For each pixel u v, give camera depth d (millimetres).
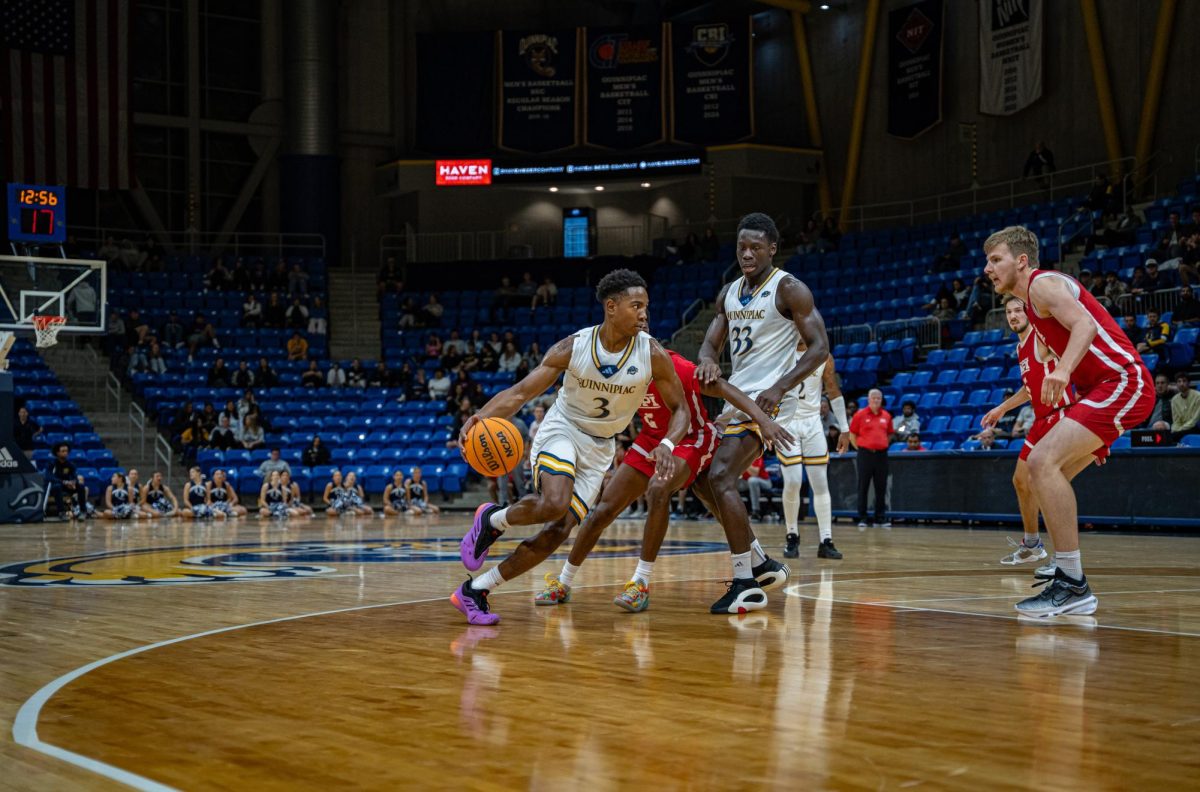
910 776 2285
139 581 6699
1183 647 3928
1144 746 2520
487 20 27984
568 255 26516
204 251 26203
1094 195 18797
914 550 9398
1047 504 4805
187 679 3393
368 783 2266
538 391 4863
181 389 20922
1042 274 4820
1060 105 21562
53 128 21594
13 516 15844
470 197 27047
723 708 2941
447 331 23828
